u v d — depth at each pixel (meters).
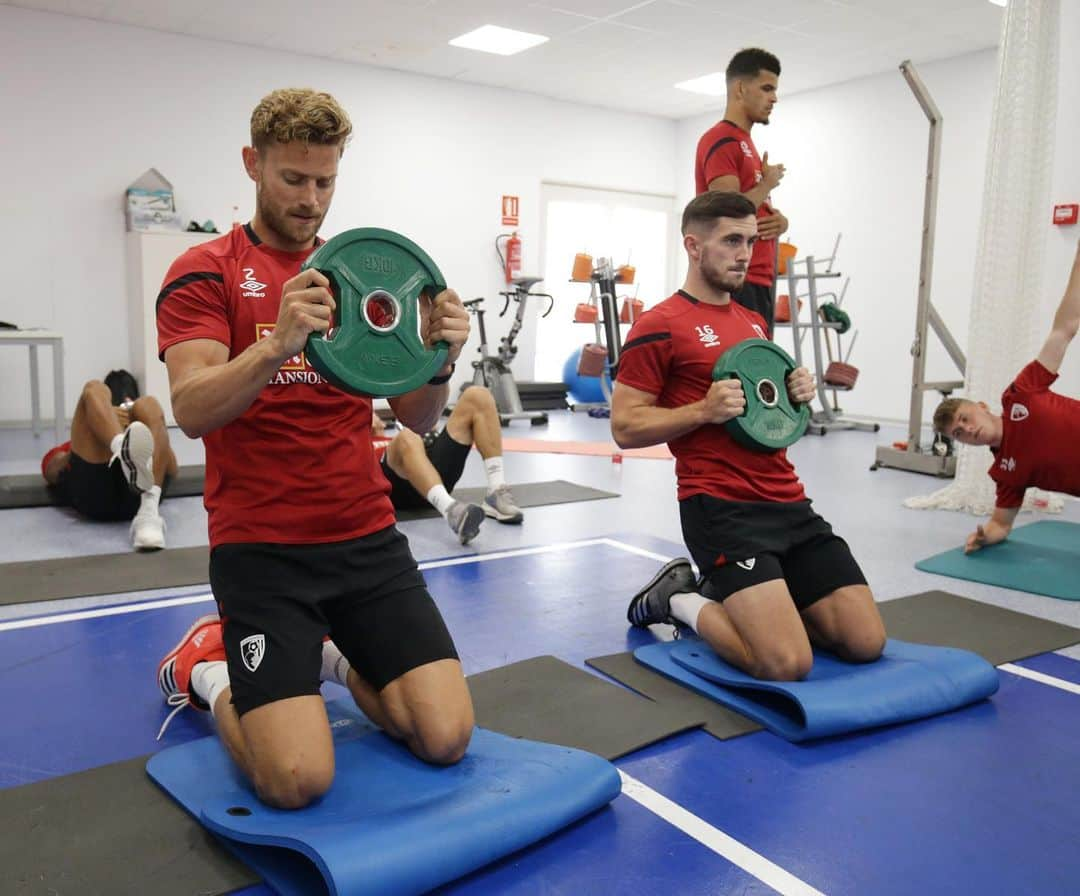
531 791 1.56
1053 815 1.66
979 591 3.10
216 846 1.50
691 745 1.92
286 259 1.65
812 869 1.48
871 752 1.90
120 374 6.97
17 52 6.56
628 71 8.07
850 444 6.72
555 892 1.41
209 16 6.69
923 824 1.62
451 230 8.62
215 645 1.91
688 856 1.51
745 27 6.80
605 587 3.06
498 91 8.71
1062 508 4.44
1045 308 4.77
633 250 9.97
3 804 1.62
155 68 7.05
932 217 5.24
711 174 3.34
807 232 8.61
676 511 4.30
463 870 1.39
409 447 3.80
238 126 7.45
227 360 1.56
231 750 1.60
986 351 4.28
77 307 6.98
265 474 1.59
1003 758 1.88
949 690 2.11
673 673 2.24
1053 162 4.52
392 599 1.68
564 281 9.48
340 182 8.01
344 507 1.64
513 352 7.70
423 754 1.65
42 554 3.38
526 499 4.50
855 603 2.21
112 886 1.39
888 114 7.86
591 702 2.10
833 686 2.02
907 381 7.88
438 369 1.59
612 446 6.40
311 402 1.61
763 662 2.08
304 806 1.50
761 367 2.26
